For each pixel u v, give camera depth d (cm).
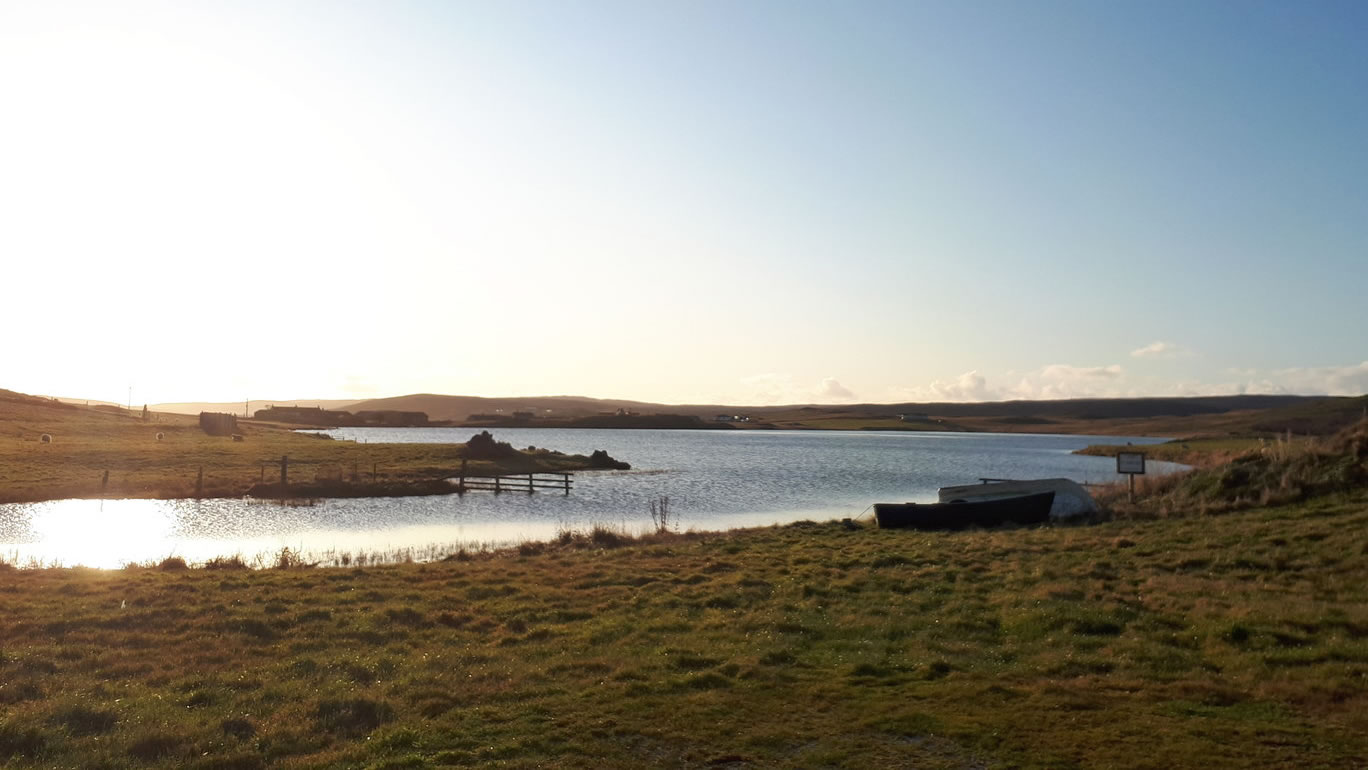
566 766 969
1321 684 1191
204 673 1383
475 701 1225
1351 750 966
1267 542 2259
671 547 2947
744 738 1053
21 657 1448
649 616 1828
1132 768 925
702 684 1291
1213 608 1644
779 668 1387
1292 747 980
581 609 1895
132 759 1013
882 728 1077
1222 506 2986
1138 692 1211
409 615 1803
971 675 1328
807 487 7094
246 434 11850
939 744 1020
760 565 2473
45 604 1888
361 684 1323
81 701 1220
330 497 6003
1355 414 17450
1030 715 1115
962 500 3694
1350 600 1675
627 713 1156
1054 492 3578
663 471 8950
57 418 11538
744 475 8450
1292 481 3009
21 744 1048
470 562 2755
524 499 6072
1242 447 9475
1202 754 959
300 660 1455
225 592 2064
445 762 991
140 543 3953
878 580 2170
